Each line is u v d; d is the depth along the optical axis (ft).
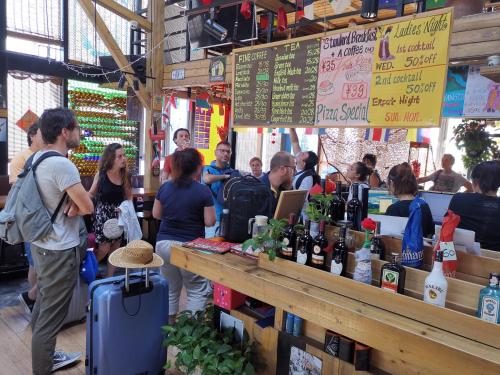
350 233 5.91
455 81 11.44
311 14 9.19
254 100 9.48
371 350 5.43
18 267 12.87
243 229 7.50
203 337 7.09
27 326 9.83
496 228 6.71
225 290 7.07
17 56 15.14
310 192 6.91
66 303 7.50
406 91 6.74
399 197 7.56
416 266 5.13
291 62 8.57
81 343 9.08
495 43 7.84
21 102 16.08
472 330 4.15
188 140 14.07
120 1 18.58
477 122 13.97
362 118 7.38
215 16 11.46
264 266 6.18
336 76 7.74
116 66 17.43
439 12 6.27
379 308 4.86
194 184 8.77
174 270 9.09
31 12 15.94
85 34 17.62
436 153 20.81
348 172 11.72
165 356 7.76
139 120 18.19
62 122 7.21
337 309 4.87
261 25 12.06
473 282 4.99
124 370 7.18
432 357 4.10
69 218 7.34
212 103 17.49
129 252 7.20
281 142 22.76
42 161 7.02
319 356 5.77
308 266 5.63
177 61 16.72
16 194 7.19
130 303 7.10
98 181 11.42
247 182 7.79
